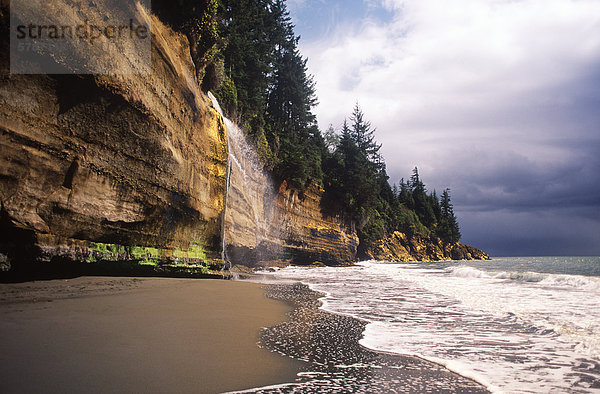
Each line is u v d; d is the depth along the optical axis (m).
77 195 8.08
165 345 4.76
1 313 5.39
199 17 14.09
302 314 8.45
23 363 3.67
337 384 3.99
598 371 4.55
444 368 4.63
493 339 6.18
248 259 28.27
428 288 15.31
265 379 3.99
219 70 17.59
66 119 7.64
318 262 44.56
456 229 133.25
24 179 6.89
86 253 8.70
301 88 55.88
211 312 7.37
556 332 6.67
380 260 83.88
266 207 32.88
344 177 55.81
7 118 6.43
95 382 3.42
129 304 7.01
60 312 5.76
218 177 16.83
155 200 11.11
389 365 4.73
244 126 28.52
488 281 19.02
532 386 4.05
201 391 3.48
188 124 13.71
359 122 82.44
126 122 9.29
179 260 13.09
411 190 136.12
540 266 45.69
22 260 7.23
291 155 37.69
